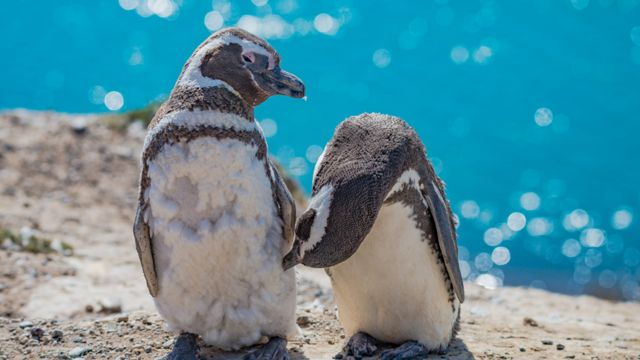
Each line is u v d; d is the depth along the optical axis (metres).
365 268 2.49
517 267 6.08
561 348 2.71
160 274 2.47
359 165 2.41
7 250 3.46
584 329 2.95
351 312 2.57
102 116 5.40
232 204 2.43
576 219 7.12
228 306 2.48
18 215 3.98
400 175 2.42
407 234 2.46
